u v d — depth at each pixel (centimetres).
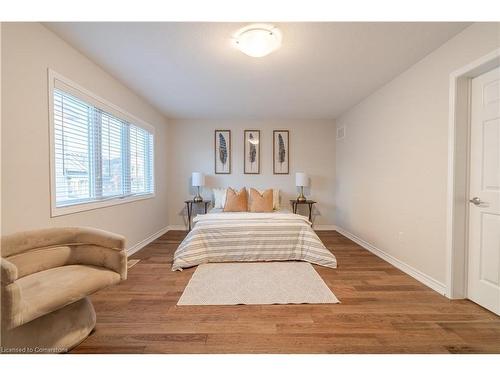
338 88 328
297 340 153
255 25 190
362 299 205
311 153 501
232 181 499
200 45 221
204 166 498
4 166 159
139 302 200
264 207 400
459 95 201
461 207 203
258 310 188
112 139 296
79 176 237
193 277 249
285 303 198
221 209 425
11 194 164
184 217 499
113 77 291
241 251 297
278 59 247
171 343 150
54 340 135
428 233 233
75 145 231
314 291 218
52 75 197
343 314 182
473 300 200
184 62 254
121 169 318
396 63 253
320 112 450
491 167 185
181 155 496
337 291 221
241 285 230
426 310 188
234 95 357
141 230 370
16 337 123
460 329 164
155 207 427
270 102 390
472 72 191
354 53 234
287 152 499
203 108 424
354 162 410
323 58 245
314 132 500
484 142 190
